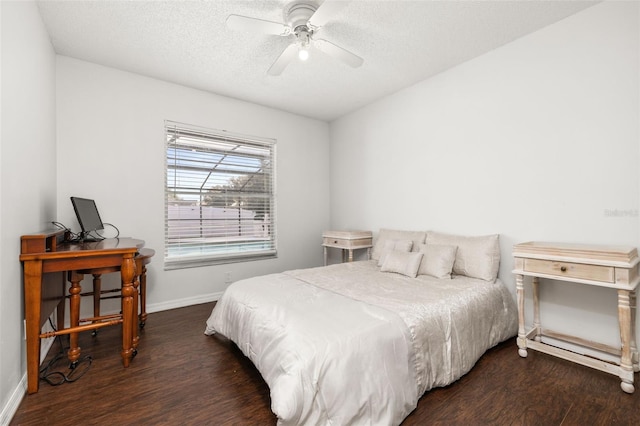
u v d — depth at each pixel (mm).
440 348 1721
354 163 4102
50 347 2258
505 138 2514
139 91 3016
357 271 2809
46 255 1646
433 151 3086
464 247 2607
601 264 1718
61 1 1950
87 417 1460
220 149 3592
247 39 2400
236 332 2035
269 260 3951
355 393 1321
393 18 2152
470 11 2086
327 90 3416
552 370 1891
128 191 2957
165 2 1970
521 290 2102
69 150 2654
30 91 1836
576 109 2127
